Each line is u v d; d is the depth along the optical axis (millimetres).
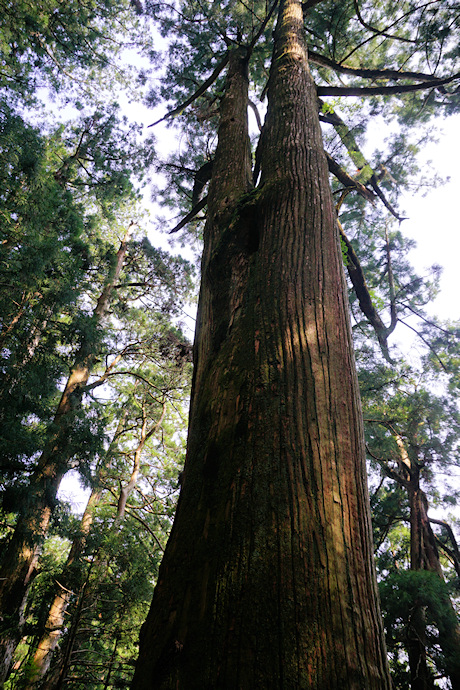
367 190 7512
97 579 8578
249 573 1202
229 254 2535
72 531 9742
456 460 8906
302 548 1244
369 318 7270
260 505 1353
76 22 12039
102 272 13406
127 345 14500
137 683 1171
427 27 6059
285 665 1021
